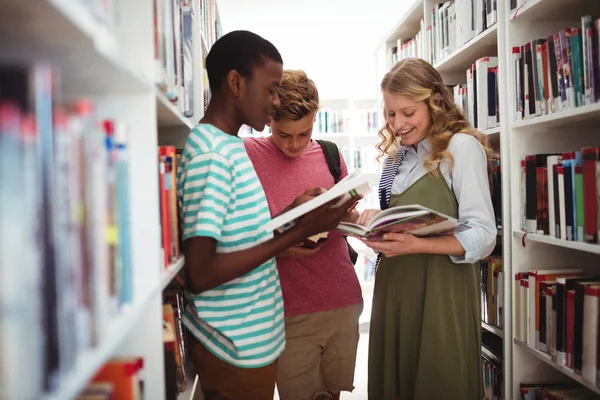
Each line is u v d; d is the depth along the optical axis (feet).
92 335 1.69
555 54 4.78
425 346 4.68
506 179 5.65
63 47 1.65
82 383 1.45
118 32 2.56
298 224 3.34
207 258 3.05
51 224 1.37
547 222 5.05
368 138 14.40
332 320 5.27
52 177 1.39
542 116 4.94
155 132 2.59
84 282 1.63
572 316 4.55
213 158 3.15
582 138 5.59
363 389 8.48
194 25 5.36
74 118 1.59
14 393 1.22
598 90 4.16
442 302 4.66
